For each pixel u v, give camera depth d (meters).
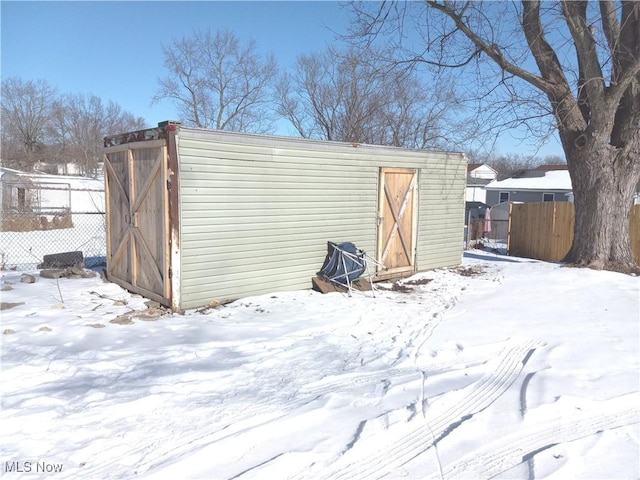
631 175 11.85
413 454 3.39
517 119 12.77
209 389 4.49
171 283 7.16
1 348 5.34
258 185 8.02
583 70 11.34
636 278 10.74
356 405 4.18
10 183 22.09
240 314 7.18
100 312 6.93
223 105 36.66
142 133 7.59
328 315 7.23
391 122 29.42
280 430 3.70
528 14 11.67
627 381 4.71
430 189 11.21
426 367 5.19
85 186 30.72
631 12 10.92
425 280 10.41
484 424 3.81
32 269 10.39
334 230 9.27
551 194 36.19
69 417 3.84
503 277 10.87
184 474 3.11
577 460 3.28
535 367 5.15
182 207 7.11
